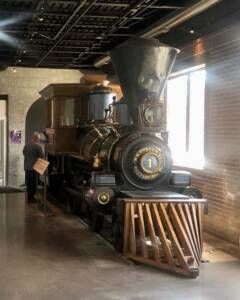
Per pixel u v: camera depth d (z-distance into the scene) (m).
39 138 10.34
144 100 6.36
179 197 5.86
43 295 4.53
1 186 13.08
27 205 9.88
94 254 6.02
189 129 8.38
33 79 13.23
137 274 5.22
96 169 7.08
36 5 7.29
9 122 13.17
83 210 7.86
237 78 6.46
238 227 6.45
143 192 6.23
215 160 7.08
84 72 13.48
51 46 10.41
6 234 7.13
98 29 9.09
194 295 4.58
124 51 6.24
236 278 5.12
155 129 6.43
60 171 10.23
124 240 5.77
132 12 7.77
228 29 6.63
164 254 5.50
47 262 5.66
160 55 6.23
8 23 8.44
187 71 8.35
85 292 4.62
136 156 6.28
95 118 8.88
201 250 5.71
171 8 7.32
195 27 7.54
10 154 13.22
